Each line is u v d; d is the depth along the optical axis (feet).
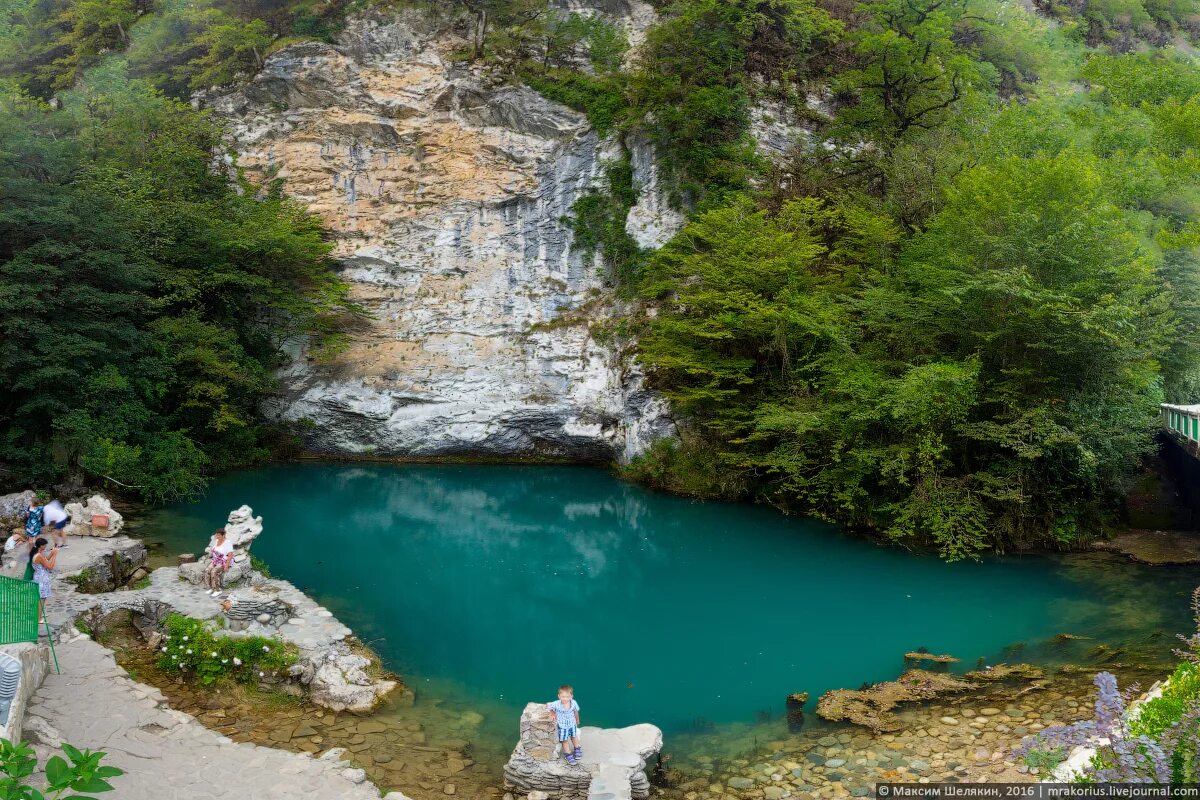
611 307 113.70
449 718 44.68
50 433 83.41
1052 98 114.52
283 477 106.32
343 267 120.37
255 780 34.40
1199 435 65.87
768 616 62.13
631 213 115.34
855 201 100.68
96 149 106.52
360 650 52.70
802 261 89.51
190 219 102.94
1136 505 80.84
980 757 38.11
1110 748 25.25
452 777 38.22
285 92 123.95
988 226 74.69
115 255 82.69
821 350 89.86
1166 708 27.58
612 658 54.39
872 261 92.17
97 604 50.88
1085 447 68.54
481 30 124.47
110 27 145.28
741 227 93.91
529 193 119.65
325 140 123.54
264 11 132.98
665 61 117.70
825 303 87.51
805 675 51.06
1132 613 58.54
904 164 95.25
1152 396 75.72
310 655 47.11
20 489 81.10
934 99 113.60
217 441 107.34
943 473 77.71
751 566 74.33
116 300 82.33
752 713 45.68
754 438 89.40
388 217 122.11
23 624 39.73
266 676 46.14
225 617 50.03
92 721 37.37
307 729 42.01
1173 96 67.72
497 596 67.31
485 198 120.67
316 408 114.42
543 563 76.79
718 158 111.04
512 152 120.57
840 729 42.83
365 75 124.36
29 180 78.33
